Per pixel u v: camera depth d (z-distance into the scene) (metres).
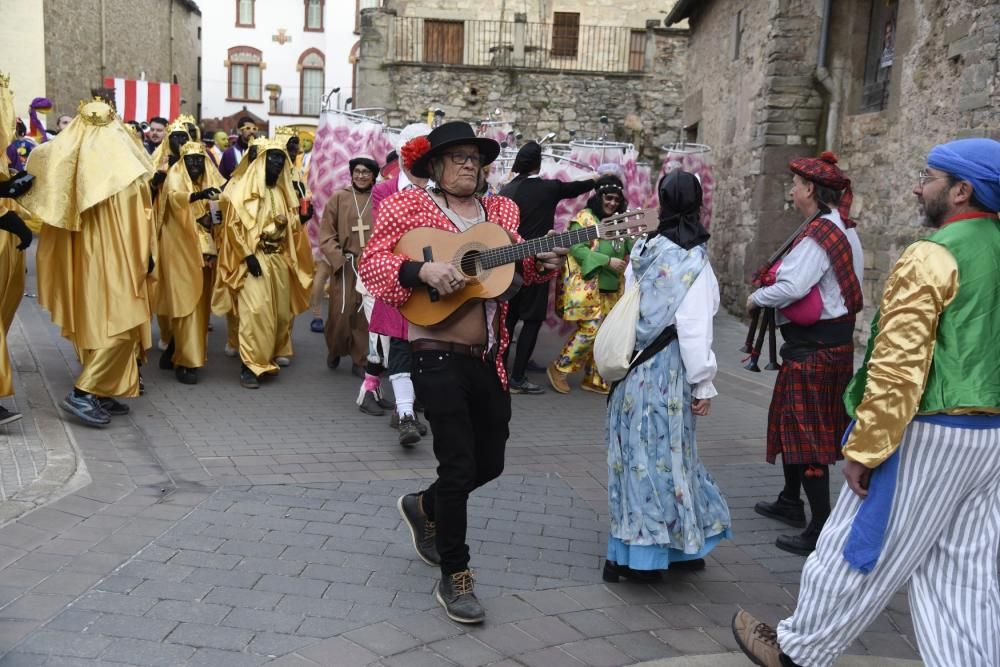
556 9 25.28
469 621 3.38
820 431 4.24
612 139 22.22
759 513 4.86
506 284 3.42
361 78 21.98
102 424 5.63
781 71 11.70
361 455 5.51
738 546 4.39
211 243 7.40
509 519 4.59
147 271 5.69
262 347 7.14
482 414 3.59
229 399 6.75
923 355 2.50
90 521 4.14
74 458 4.94
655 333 3.66
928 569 2.71
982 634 2.61
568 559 4.11
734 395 7.99
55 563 3.67
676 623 3.55
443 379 3.40
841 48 11.19
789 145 11.86
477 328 3.46
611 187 7.23
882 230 10.06
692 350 3.60
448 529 3.44
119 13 31.31
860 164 10.68
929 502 2.59
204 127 46.03
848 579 2.71
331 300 7.69
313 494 4.74
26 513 4.14
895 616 3.66
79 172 5.40
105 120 5.53
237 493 4.68
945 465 2.56
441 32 24.73
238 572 3.72
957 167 2.58
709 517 3.78
